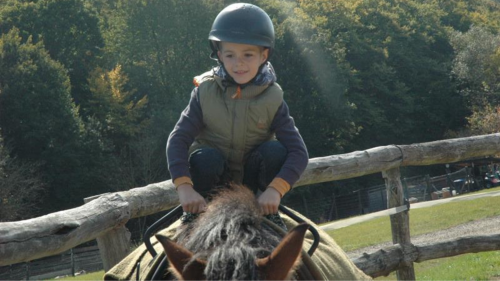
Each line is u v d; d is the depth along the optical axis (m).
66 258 22.06
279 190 2.57
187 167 2.64
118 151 37.47
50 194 33.50
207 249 2.07
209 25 42.97
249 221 2.21
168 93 42.25
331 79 41.94
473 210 13.93
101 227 3.79
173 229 2.74
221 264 1.89
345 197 33.06
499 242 6.47
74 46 41.22
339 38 50.22
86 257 22.31
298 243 1.97
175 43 43.03
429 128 54.09
